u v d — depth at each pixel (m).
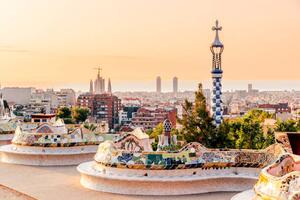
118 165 20.36
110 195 19.56
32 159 27.42
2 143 34.97
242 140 31.38
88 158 27.92
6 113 53.38
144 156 20.14
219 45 32.47
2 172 25.06
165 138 23.98
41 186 21.45
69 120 91.81
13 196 19.80
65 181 22.56
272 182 12.62
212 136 29.98
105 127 32.62
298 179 12.09
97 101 181.62
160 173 19.88
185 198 18.91
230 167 20.48
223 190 20.17
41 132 29.55
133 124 146.75
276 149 19.86
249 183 19.94
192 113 30.22
